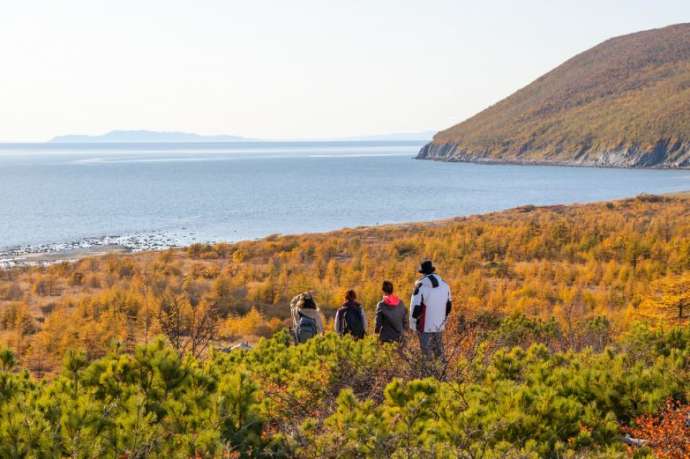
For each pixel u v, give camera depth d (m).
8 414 3.98
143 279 25.97
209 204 94.88
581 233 37.25
